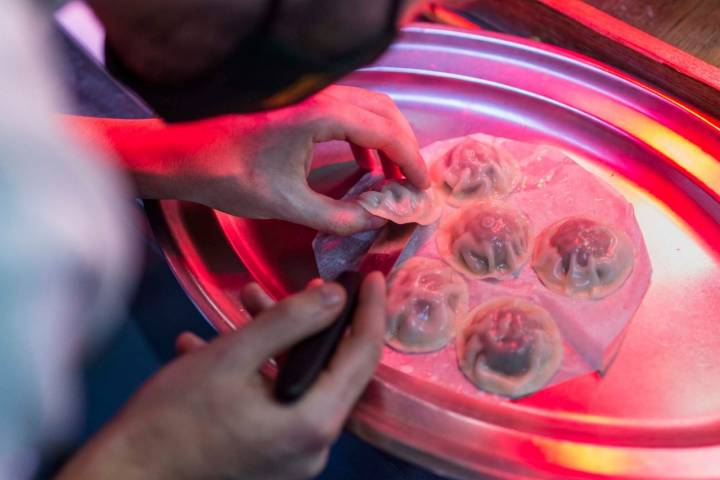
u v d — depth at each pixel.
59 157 0.31
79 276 0.33
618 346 0.59
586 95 0.67
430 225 0.66
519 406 0.57
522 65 0.69
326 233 0.64
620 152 0.66
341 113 0.61
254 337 0.47
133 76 0.44
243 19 0.40
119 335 0.74
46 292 0.31
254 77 0.43
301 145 0.60
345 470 0.64
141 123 0.63
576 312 0.61
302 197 0.60
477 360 0.59
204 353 0.47
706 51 0.65
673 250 0.62
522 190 0.67
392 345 0.61
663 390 0.57
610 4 0.69
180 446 0.45
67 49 0.75
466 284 0.64
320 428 0.47
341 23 0.41
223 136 0.61
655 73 0.65
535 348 0.59
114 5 0.39
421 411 0.54
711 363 0.58
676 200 0.64
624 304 0.60
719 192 0.62
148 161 0.61
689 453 0.52
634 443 0.55
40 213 0.29
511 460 0.52
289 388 0.47
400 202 0.64
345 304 0.50
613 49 0.66
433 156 0.69
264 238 0.65
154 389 0.46
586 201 0.65
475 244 0.64
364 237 0.64
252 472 0.47
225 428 0.46
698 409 0.56
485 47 0.69
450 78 0.70
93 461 0.44
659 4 0.68
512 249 0.64
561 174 0.67
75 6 0.74
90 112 0.74
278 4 0.39
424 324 0.61
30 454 0.36
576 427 0.56
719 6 0.67
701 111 0.65
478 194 0.67
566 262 0.63
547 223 0.65
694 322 0.59
